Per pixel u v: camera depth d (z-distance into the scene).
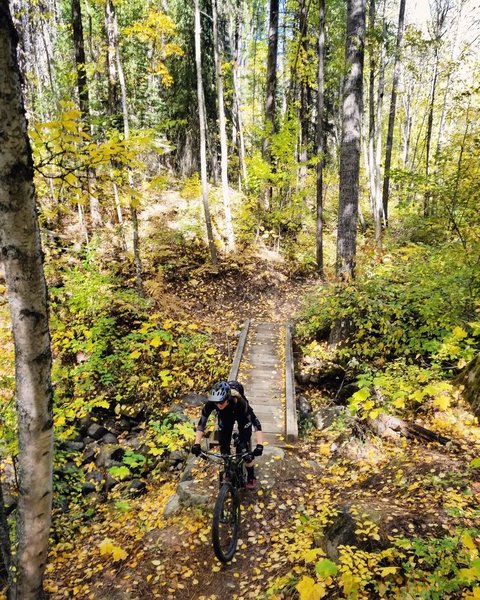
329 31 18.75
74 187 3.06
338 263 9.74
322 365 9.17
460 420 5.41
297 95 22.66
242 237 17.77
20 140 2.36
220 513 4.10
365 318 8.42
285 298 14.65
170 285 13.98
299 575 3.60
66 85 12.42
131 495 6.12
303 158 21.11
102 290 9.95
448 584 2.79
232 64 24.22
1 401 4.88
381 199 21.45
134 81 20.80
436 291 7.18
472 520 3.47
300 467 5.71
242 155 23.78
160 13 16.78
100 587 4.07
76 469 6.58
